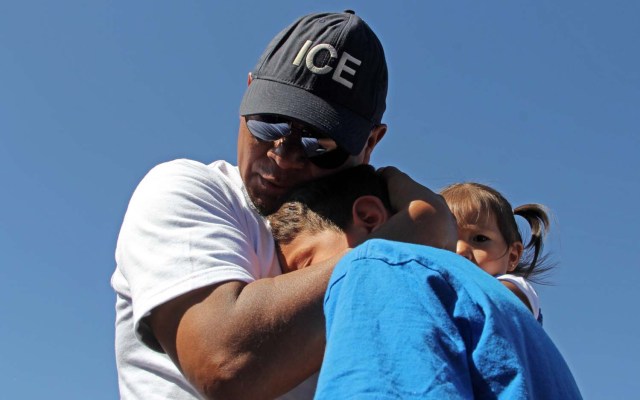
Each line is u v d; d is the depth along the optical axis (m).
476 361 1.67
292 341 2.27
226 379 2.25
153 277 2.44
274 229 2.63
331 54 2.87
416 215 2.60
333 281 1.81
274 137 2.77
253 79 2.96
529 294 4.35
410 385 1.57
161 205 2.59
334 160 2.79
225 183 2.79
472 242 4.64
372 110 2.93
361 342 1.64
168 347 2.40
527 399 1.62
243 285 2.41
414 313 1.67
